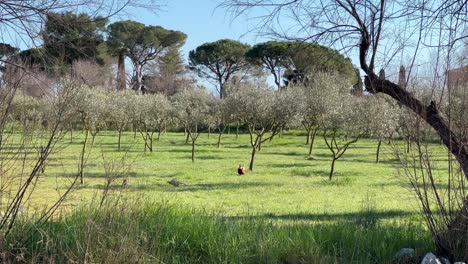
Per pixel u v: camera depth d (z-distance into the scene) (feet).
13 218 15.90
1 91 15.99
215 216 23.57
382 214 34.55
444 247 18.60
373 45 21.07
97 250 16.24
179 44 169.58
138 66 140.05
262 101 81.10
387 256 19.31
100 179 52.24
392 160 35.29
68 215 20.27
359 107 65.87
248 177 64.23
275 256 18.62
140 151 99.86
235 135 159.94
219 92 163.02
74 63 17.93
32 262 15.37
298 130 164.66
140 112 93.97
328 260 18.48
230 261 18.31
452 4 18.37
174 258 18.20
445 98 19.04
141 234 17.26
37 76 16.62
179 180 59.41
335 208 40.60
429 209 19.01
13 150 16.58
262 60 126.00
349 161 87.45
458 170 18.57
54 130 16.57
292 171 71.31
